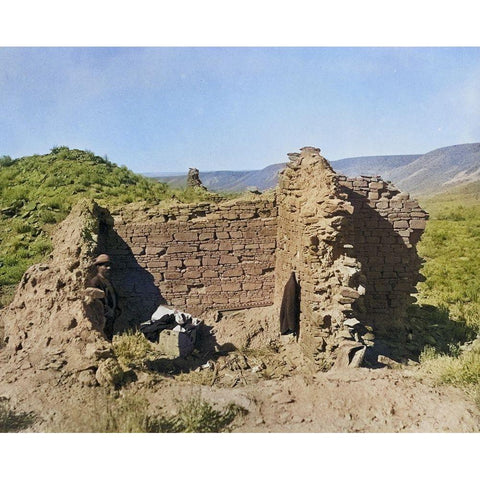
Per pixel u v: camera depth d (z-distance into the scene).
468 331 12.88
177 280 14.76
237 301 14.83
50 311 9.45
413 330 12.62
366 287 12.27
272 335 13.16
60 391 7.03
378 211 12.18
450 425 6.26
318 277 10.15
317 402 7.00
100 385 7.27
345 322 9.45
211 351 12.58
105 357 8.02
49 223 17.53
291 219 12.72
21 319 9.60
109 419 6.15
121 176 25.33
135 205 15.96
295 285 11.77
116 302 10.30
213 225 14.70
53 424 6.11
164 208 15.04
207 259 14.77
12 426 6.06
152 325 12.94
